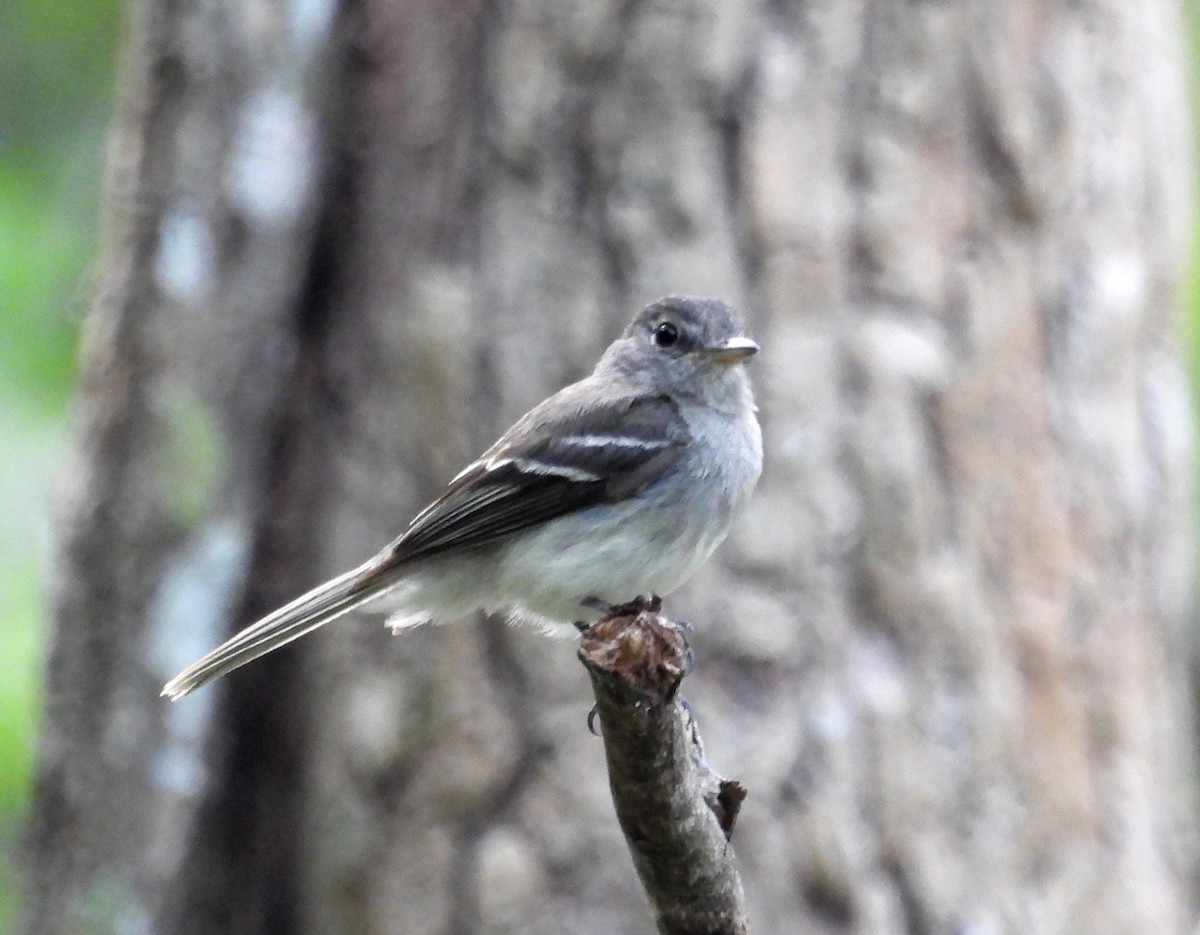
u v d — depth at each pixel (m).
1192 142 16.64
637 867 6.97
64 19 15.32
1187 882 12.69
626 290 11.16
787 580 10.97
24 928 11.95
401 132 11.55
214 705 11.59
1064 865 11.43
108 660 11.72
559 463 9.65
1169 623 12.82
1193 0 17.44
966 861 11.05
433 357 11.29
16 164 15.06
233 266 11.66
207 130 11.72
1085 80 12.15
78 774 11.76
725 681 10.88
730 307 10.17
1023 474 11.65
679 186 11.17
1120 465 12.16
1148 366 12.72
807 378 11.13
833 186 11.34
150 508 11.64
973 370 11.49
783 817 10.77
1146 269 12.68
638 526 9.63
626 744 6.52
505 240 11.30
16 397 14.17
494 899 10.87
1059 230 12.00
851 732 10.92
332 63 11.67
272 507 11.70
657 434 9.67
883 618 11.12
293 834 11.68
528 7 11.31
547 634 10.38
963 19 11.66
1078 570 11.86
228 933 11.70
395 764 11.12
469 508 9.73
